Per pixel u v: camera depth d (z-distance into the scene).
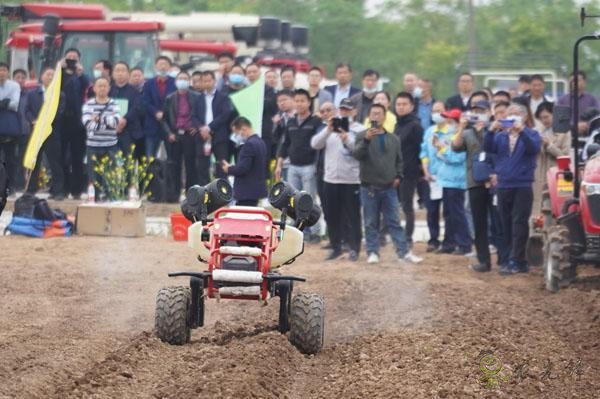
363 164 37.16
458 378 21.95
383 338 25.59
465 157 40.16
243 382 20.52
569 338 26.33
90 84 50.50
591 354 24.73
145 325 27.00
